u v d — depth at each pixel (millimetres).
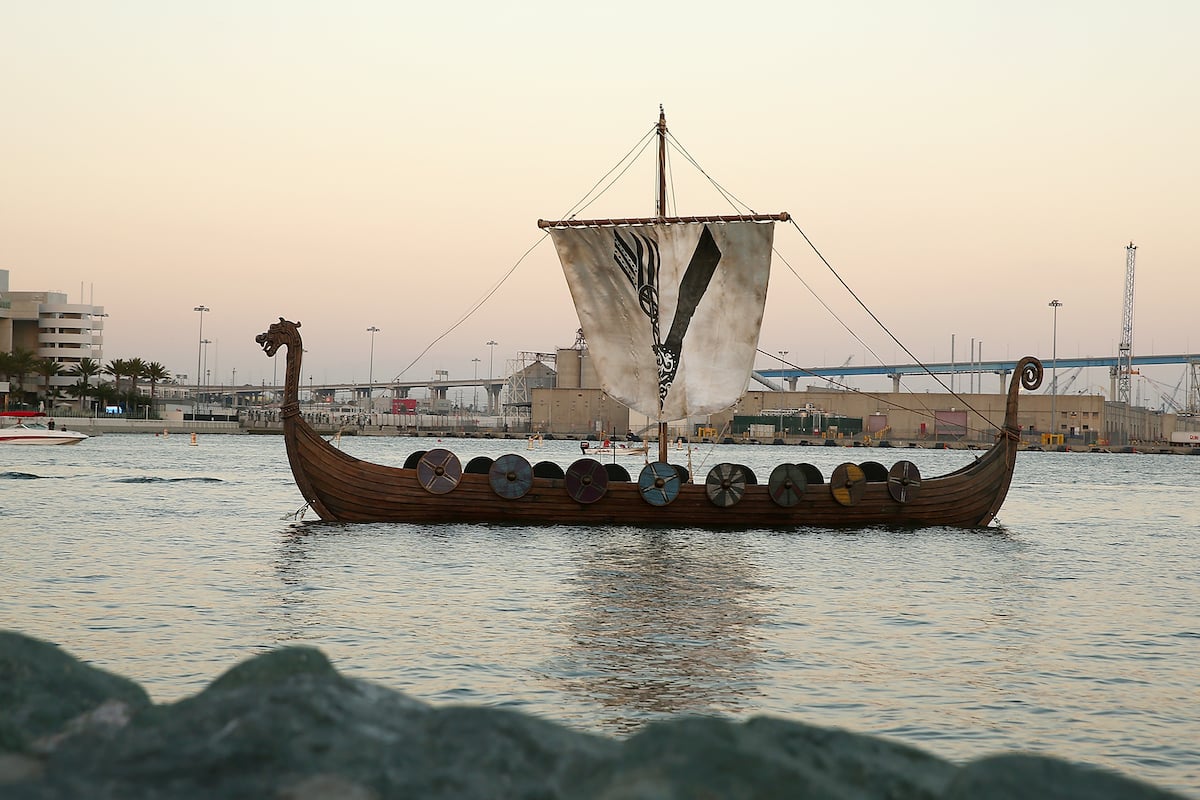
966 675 16000
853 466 38156
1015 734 13008
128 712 5250
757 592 23766
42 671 5543
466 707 4934
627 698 14141
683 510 37062
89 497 50062
